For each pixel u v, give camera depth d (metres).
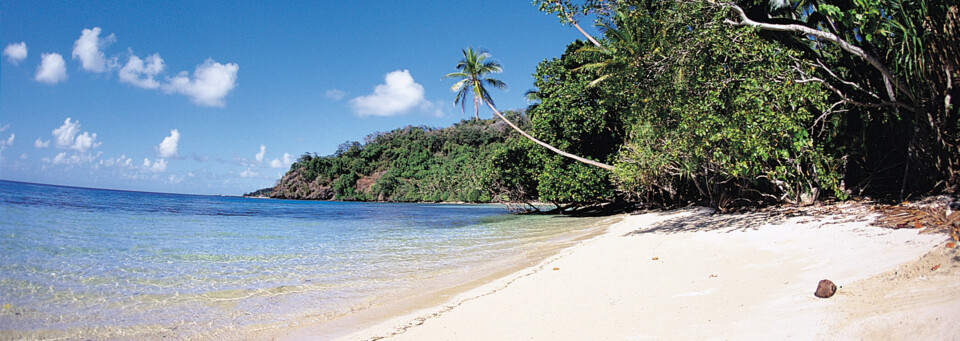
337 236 16.62
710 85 11.55
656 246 9.68
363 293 7.07
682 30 11.73
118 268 9.05
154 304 6.40
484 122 138.25
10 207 26.89
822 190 13.48
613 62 16.64
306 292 7.16
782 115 10.22
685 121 11.79
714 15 11.42
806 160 12.73
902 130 11.70
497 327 4.66
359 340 4.70
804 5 12.05
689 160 14.18
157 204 49.59
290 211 44.44
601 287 6.15
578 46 26.06
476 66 28.47
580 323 4.45
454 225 22.64
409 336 4.67
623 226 16.59
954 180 9.34
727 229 10.96
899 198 10.68
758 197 16.36
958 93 9.52
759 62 11.20
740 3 12.40
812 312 3.70
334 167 123.69
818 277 5.03
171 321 5.59
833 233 7.99
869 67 11.75
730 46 11.21
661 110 12.94
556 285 6.66
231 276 8.45
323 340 4.81
